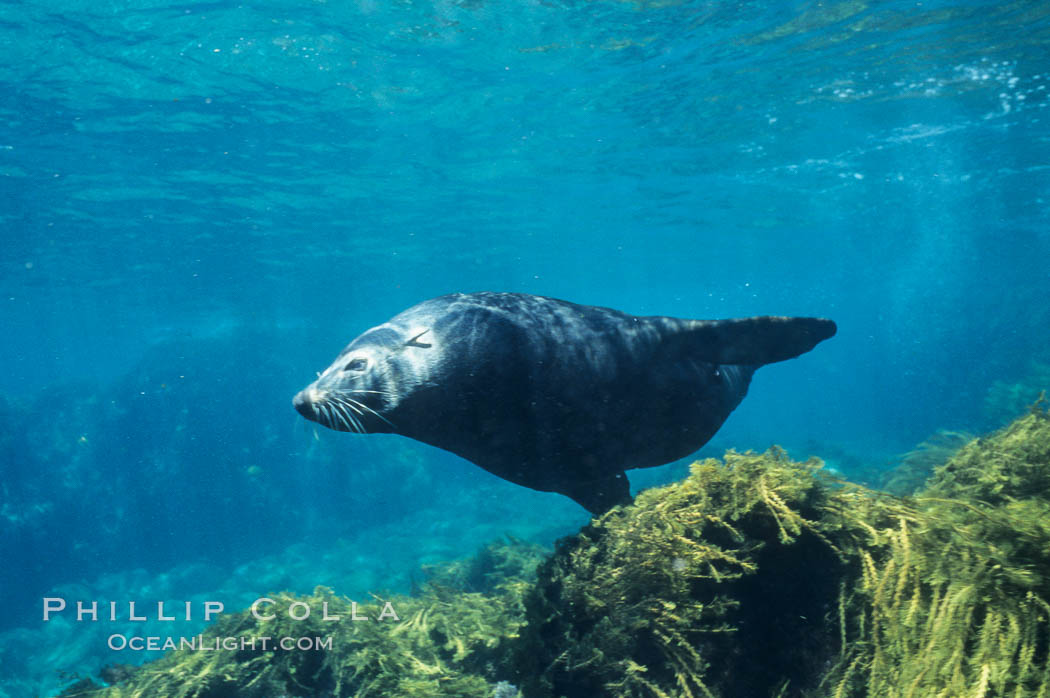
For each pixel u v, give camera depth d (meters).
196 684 4.00
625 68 13.29
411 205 22.89
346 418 4.14
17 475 24.81
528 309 4.31
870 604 2.63
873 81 14.56
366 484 28.05
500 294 4.45
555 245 32.62
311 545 24.45
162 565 24.84
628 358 4.25
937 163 22.05
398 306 51.00
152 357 29.47
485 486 29.27
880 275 57.25
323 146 16.56
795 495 2.99
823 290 65.19
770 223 30.75
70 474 25.69
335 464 28.17
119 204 19.83
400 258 32.50
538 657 3.12
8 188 17.69
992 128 18.45
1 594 22.34
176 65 12.01
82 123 14.05
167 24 10.73
